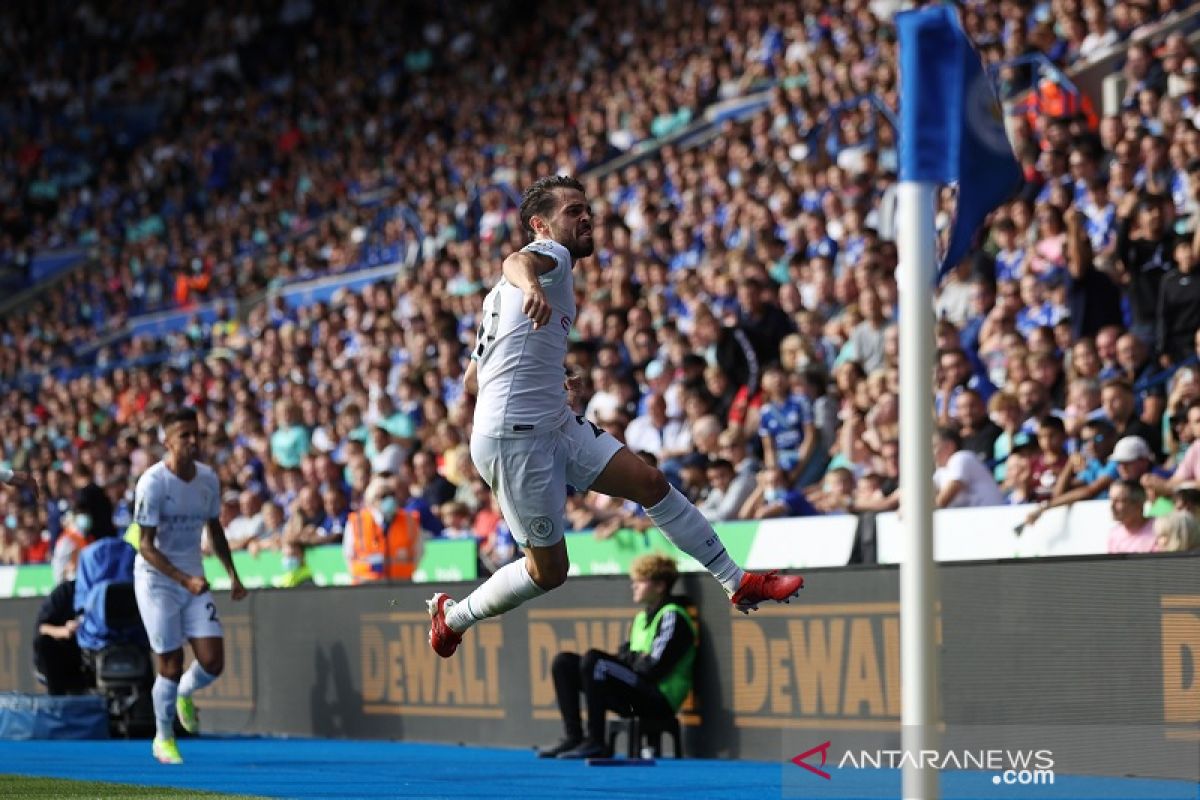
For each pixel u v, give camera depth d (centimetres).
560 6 3959
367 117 4247
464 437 2041
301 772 1209
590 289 2462
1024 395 1486
